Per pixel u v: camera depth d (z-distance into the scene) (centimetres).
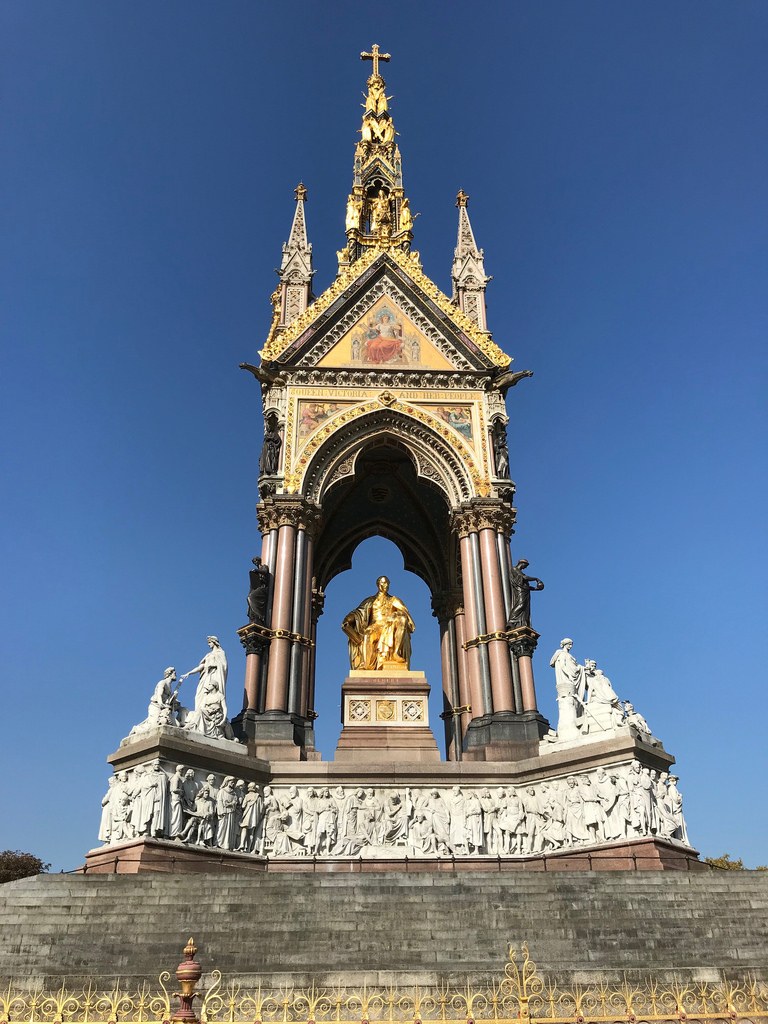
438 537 4500
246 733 2973
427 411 3775
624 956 1644
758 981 1516
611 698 2912
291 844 2769
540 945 1677
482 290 4316
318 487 3606
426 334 3981
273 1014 1162
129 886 1880
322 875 1967
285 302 4153
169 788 2505
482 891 1905
